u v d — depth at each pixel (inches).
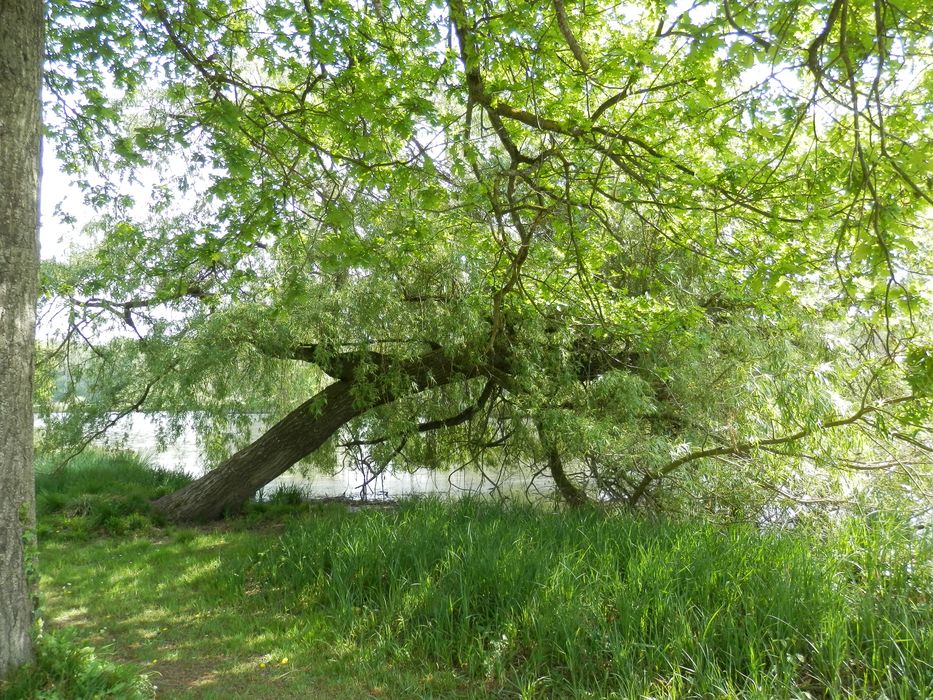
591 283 322.0
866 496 355.9
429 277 406.0
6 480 164.6
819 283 353.1
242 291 405.1
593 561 261.6
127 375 468.8
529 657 212.2
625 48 210.2
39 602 173.2
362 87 227.9
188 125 246.4
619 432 367.9
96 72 295.6
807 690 185.6
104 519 408.8
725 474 352.8
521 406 407.5
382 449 487.5
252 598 279.4
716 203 232.1
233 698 194.7
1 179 165.0
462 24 220.2
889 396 345.4
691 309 311.3
